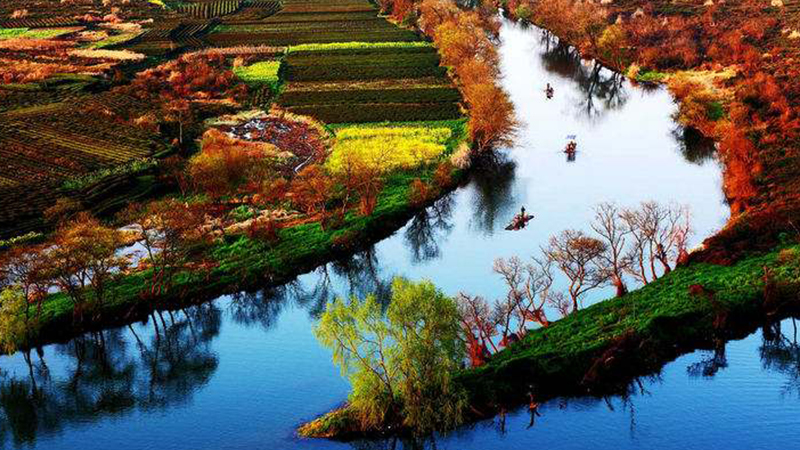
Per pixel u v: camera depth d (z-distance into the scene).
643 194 154.12
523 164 172.88
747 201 139.50
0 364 109.56
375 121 197.25
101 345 112.81
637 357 97.00
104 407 98.38
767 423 88.56
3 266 112.62
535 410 90.88
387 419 88.69
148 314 119.25
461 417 88.12
